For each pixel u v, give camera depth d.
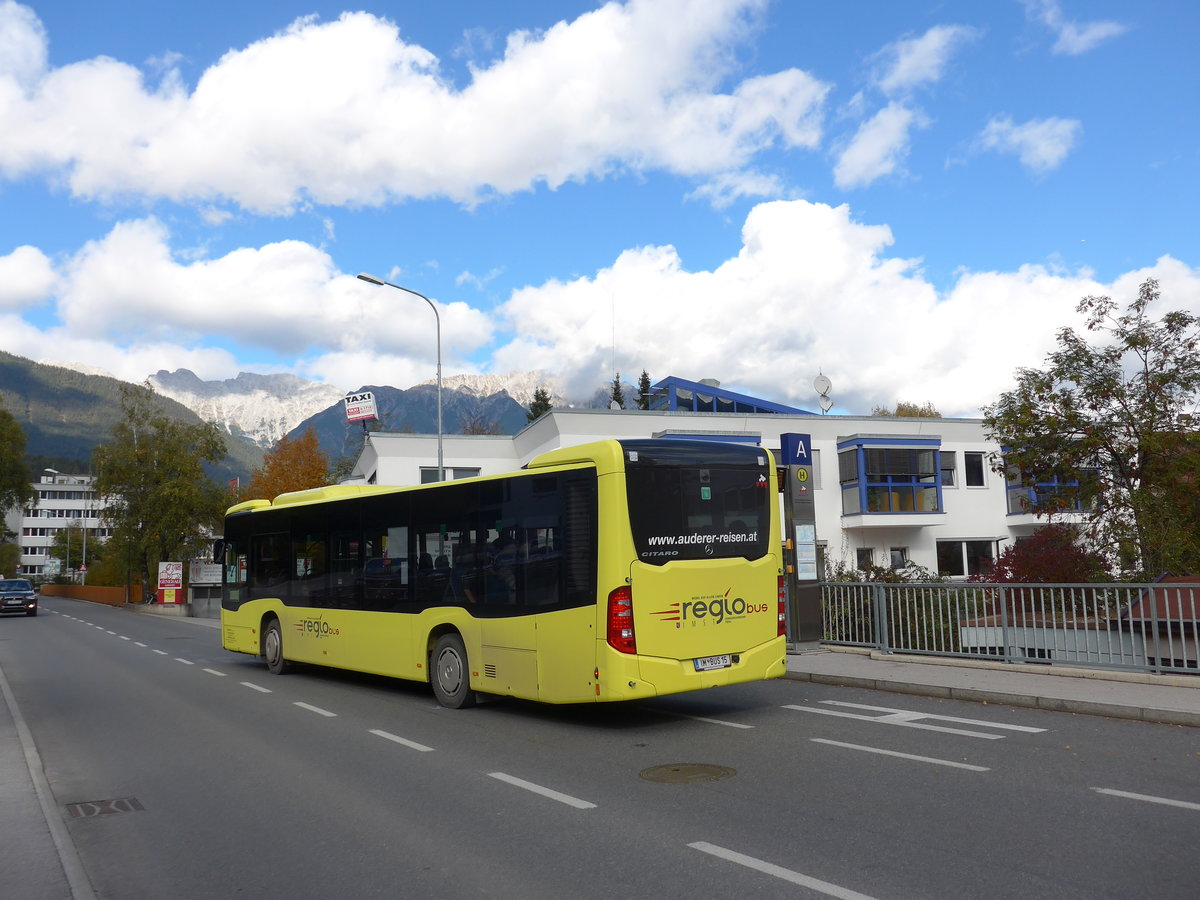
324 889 4.95
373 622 12.70
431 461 37.78
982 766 7.19
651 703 11.02
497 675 10.28
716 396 44.31
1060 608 11.55
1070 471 16.69
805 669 12.59
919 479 36.81
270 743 9.30
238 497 58.88
